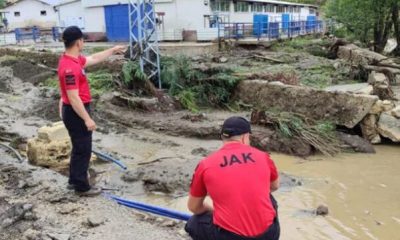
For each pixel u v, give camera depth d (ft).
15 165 27.68
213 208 13.62
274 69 65.16
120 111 48.52
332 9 117.19
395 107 43.16
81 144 21.52
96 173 30.99
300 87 47.01
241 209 12.76
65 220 20.02
